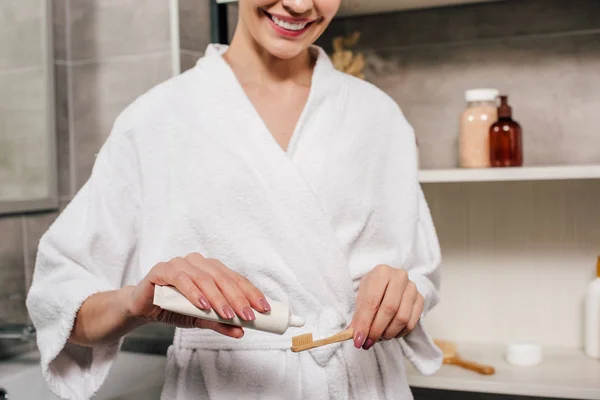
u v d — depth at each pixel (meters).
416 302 0.81
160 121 0.95
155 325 1.45
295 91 0.99
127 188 0.95
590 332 1.47
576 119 1.50
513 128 1.39
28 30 1.43
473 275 1.61
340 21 1.65
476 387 1.34
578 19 1.49
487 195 1.59
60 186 1.53
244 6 0.92
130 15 1.46
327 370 0.87
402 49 1.61
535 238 1.56
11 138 1.39
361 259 0.98
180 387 0.90
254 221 0.90
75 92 1.55
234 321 0.68
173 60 1.41
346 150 0.96
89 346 0.90
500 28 1.54
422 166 1.61
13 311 1.42
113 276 0.94
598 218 1.52
